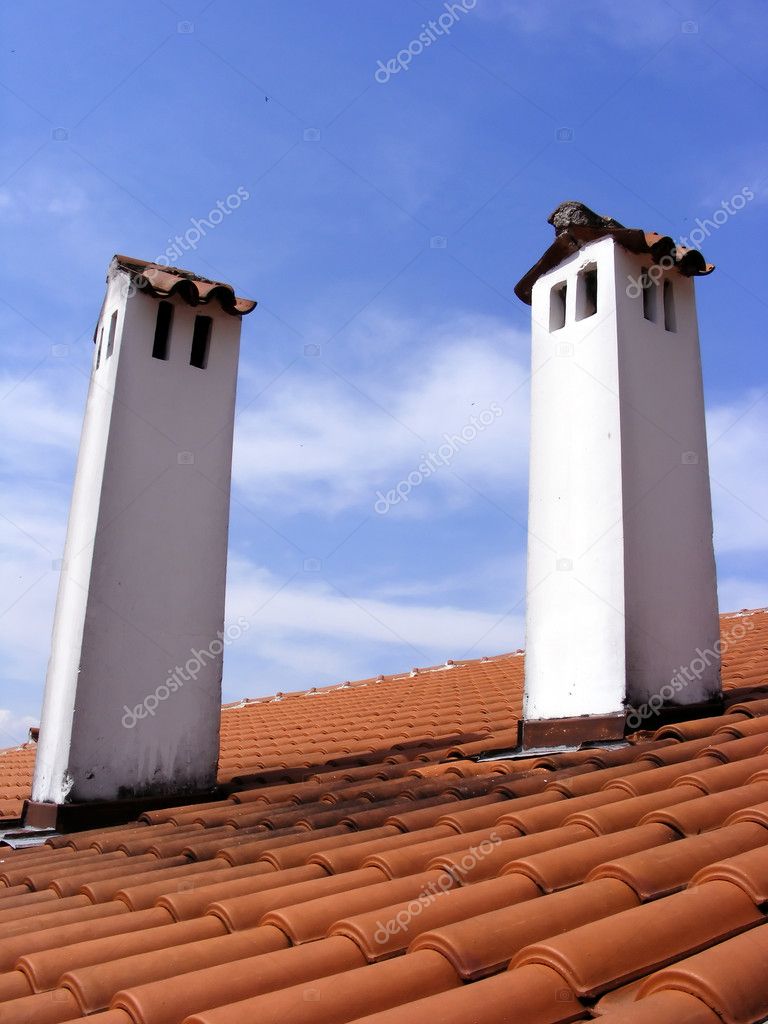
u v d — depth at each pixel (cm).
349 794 486
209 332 628
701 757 411
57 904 367
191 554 592
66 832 527
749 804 333
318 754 712
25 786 828
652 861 279
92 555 558
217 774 616
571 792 396
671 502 543
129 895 353
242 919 307
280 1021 220
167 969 272
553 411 572
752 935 222
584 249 574
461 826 370
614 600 511
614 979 223
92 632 552
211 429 613
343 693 1209
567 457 556
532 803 390
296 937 284
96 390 609
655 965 229
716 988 201
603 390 541
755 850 271
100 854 460
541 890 287
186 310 620
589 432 545
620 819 336
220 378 623
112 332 607
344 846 373
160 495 586
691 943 237
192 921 313
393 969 240
